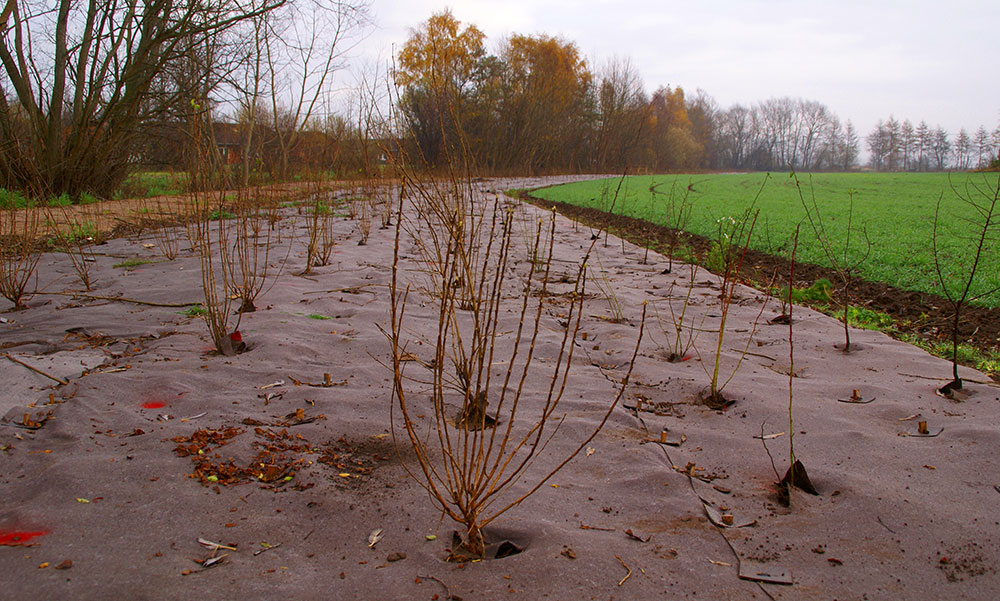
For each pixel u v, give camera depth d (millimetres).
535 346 4523
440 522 2352
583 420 3287
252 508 2373
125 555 2029
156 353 4152
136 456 2688
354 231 10320
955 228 11781
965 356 4547
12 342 4316
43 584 1850
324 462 2781
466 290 5469
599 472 2811
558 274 7379
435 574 2049
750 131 124250
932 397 3578
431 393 3627
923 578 2070
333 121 12781
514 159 42094
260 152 16453
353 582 1989
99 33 15617
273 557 2096
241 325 4832
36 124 15352
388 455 2896
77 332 4633
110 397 3352
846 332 4480
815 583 2053
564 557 2146
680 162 76875
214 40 16797
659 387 3840
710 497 2607
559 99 47500
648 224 13914
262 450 2836
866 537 2299
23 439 2869
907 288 6867
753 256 9562
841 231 11727
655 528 2381
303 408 3352
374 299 5703
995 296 6117
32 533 2111
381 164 11492
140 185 18859
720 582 2053
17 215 10609
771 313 5625
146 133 17547
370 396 3516
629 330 5008
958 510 2438
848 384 3807
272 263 7367
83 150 15875
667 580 2051
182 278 6578
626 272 7742
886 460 2852
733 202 19938
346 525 2311
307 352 4215
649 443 3080
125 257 7973
